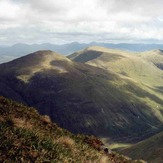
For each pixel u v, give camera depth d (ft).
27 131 40.83
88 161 42.24
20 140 37.70
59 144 42.27
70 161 38.73
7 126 40.91
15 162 33.30
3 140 35.88
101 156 47.19
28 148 37.04
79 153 43.42
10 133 38.27
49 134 45.96
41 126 49.44
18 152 35.19
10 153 34.37
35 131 42.98
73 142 46.26
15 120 44.83
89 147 49.52
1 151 34.12
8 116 45.44
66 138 46.68
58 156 37.88
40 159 35.55
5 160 32.45
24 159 34.73
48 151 38.32
